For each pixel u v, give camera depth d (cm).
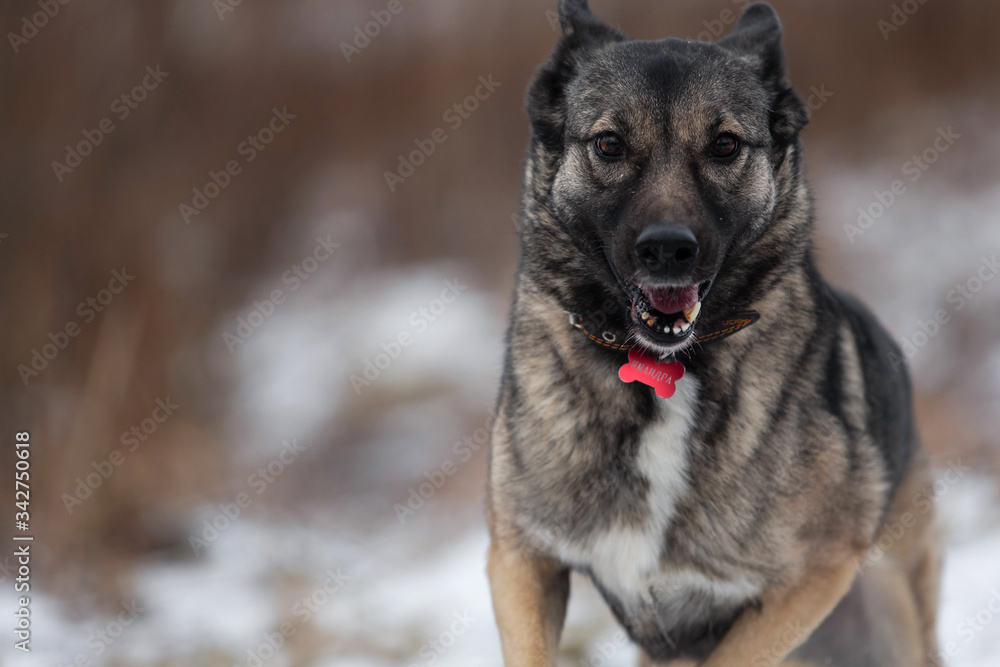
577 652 778
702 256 498
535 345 549
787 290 543
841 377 562
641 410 525
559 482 537
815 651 648
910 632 651
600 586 568
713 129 524
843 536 545
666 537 531
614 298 538
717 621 561
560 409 536
